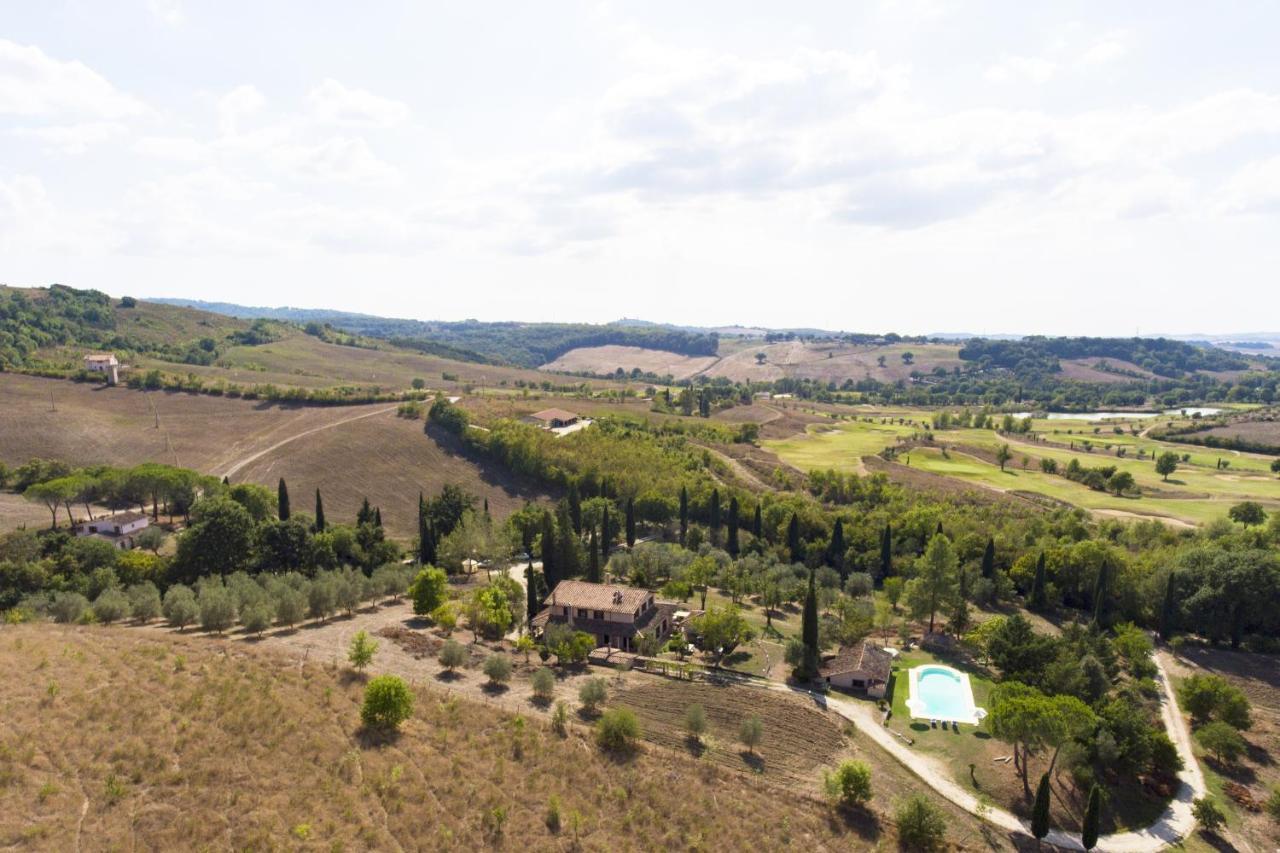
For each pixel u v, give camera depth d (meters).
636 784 69.00
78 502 164.00
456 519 162.12
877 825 71.44
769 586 127.00
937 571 121.06
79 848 47.28
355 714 69.06
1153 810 79.31
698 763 75.62
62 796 51.00
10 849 45.81
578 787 66.69
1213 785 84.50
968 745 87.56
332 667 78.44
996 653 102.69
